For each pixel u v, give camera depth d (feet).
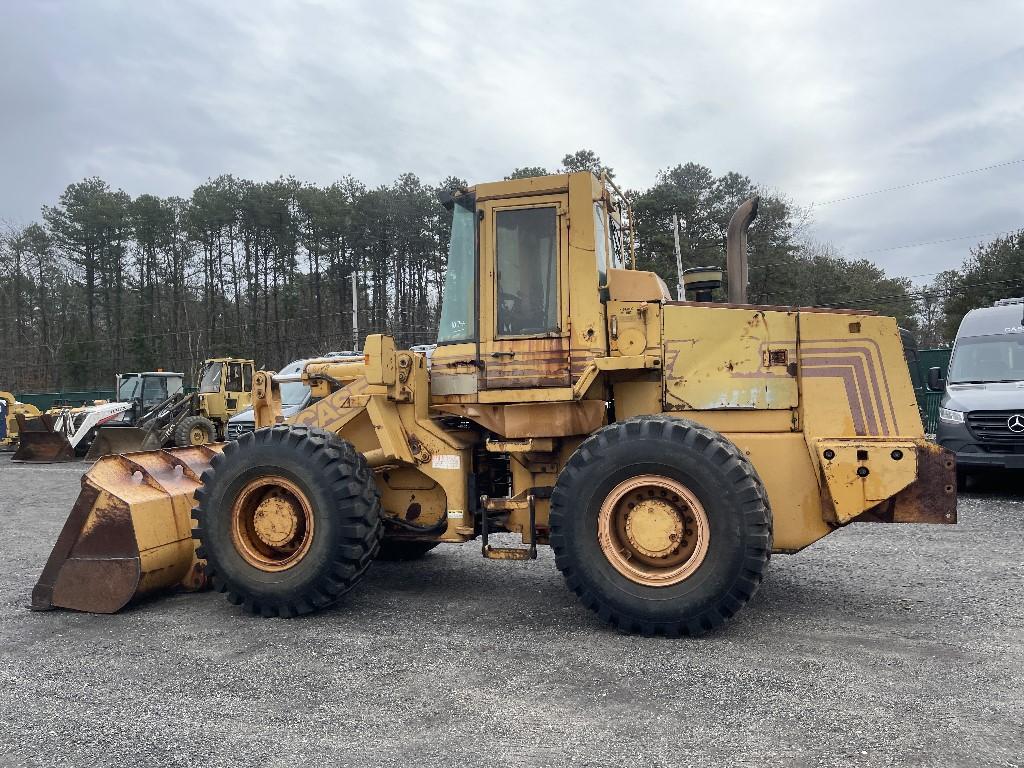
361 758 9.07
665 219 111.14
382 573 19.53
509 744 9.37
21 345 182.50
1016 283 103.35
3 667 12.62
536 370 15.89
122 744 9.61
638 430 13.79
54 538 26.53
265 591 15.25
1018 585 17.40
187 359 167.94
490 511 16.11
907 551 21.45
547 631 14.14
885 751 9.02
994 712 10.13
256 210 152.56
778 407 15.21
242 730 9.95
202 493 15.83
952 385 33.86
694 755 9.00
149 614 15.81
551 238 16.02
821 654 12.57
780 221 121.29
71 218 167.32
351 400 16.96
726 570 13.01
